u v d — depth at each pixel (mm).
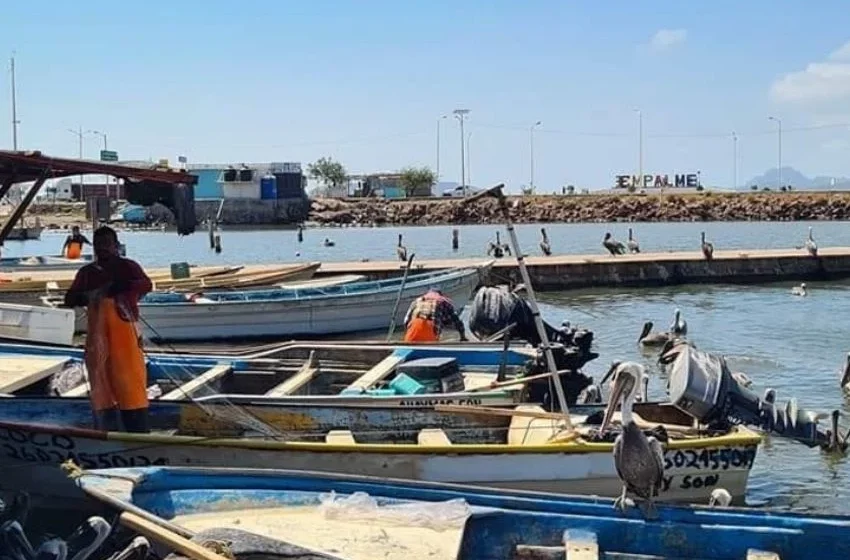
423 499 7570
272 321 19906
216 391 11516
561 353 11781
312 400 10016
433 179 119438
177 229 9898
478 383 11891
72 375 11125
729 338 23062
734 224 88938
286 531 7180
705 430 9977
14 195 17078
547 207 95188
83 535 6750
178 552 6246
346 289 22188
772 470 12070
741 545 7145
